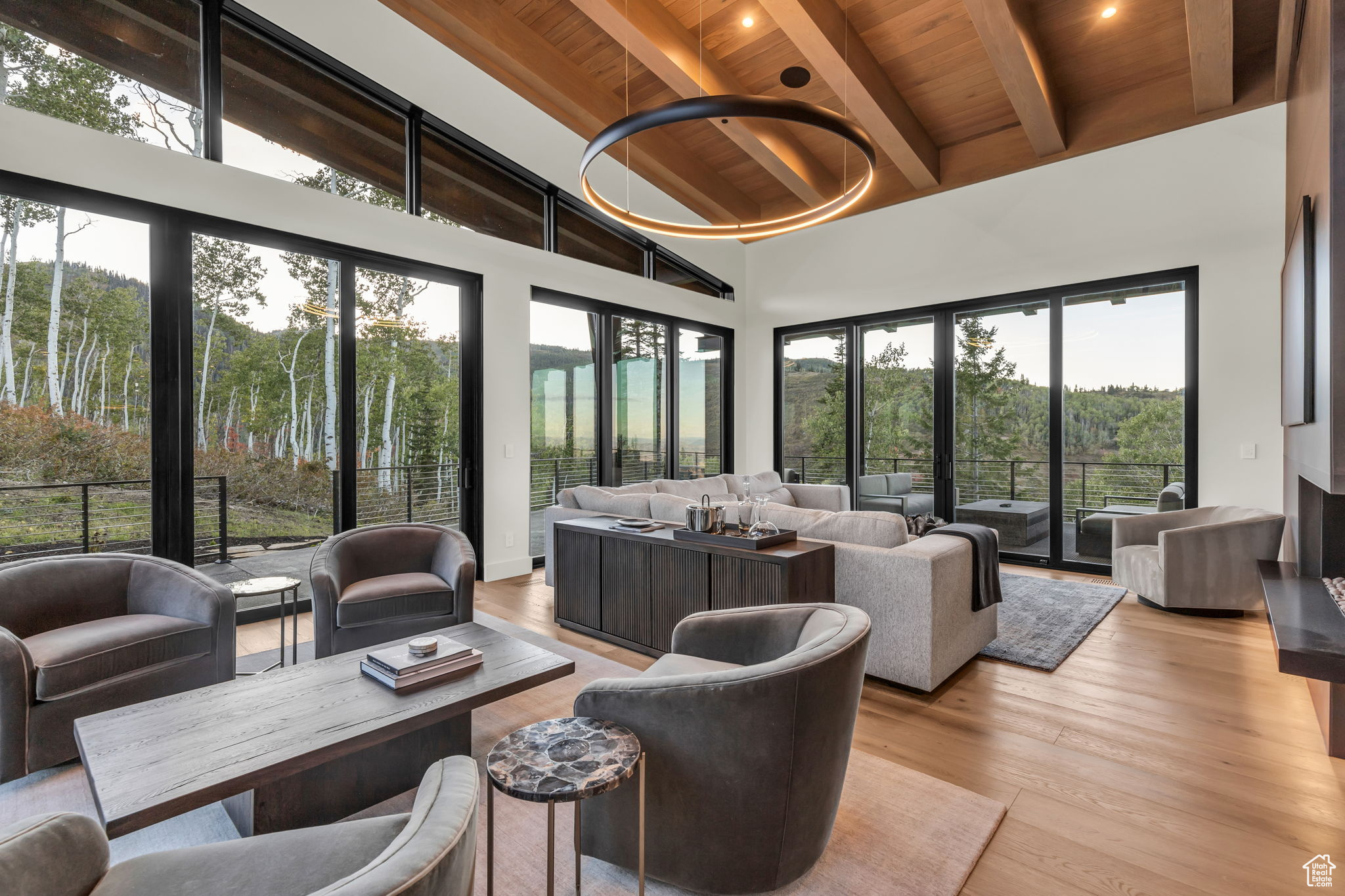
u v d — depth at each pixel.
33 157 3.07
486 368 5.08
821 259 6.99
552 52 4.98
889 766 2.24
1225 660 3.27
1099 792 2.09
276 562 4.04
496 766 1.33
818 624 1.86
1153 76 4.85
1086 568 5.29
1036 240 5.50
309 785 1.83
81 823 1.06
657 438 6.78
